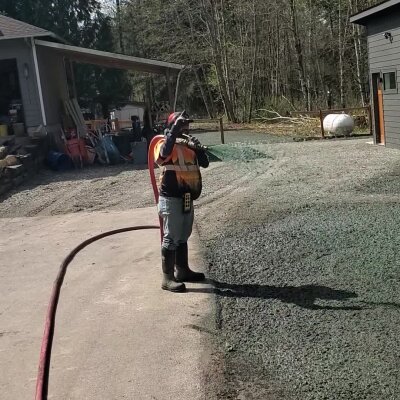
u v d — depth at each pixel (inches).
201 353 152.6
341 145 642.8
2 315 193.3
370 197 334.0
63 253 269.1
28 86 626.8
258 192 379.2
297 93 1435.8
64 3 1330.0
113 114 1454.2
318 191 366.0
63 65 759.7
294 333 159.9
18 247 289.6
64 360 154.3
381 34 558.6
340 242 244.2
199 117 1659.7
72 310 191.5
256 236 267.0
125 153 629.9
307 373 137.3
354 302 177.9
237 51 1395.2
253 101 1389.0
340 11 1077.8
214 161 561.9
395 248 228.2
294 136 837.2
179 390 134.4
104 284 216.7
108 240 285.4
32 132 628.1
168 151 191.3
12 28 618.5
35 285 223.6
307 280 202.1
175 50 1435.8
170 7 1406.3
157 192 209.2
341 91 1082.1
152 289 205.9
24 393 138.9
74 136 644.7
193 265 229.8
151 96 1562.5
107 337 167.2
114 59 677.3
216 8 1334.9
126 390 136.0
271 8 1300.4
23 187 480.4
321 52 1317.7
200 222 306.0
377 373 134.3
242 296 193.0
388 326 158.7
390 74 555.2
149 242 275.1
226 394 131.0
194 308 184.9
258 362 145.3
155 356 152.8
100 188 451.8
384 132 581.0
